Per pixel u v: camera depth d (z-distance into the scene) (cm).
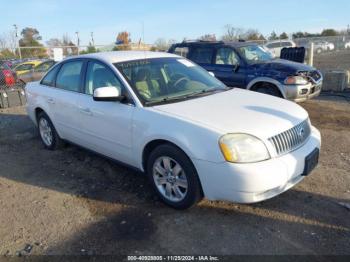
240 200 316
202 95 422
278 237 319
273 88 774
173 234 329
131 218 360
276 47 2394
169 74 451
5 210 392
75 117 480
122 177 460
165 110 368
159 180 381
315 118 738
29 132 709
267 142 322
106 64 440
